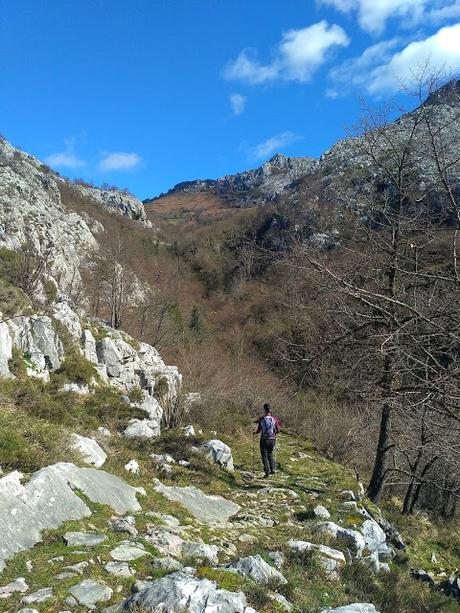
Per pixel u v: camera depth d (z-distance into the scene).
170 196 178.62
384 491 14.96
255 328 33.31
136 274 45.19
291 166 160.62
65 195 64.50
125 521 5.66
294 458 14.30
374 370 9.23
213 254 57.00
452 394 6.92
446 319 7.71
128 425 10.98
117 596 4.10
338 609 4.42
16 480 5.43
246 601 4.14
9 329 11.07
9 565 4.38
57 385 11.16
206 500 7.98
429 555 10.31
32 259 17.58
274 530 7.05
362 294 8.42
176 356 27.58
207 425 15.48
